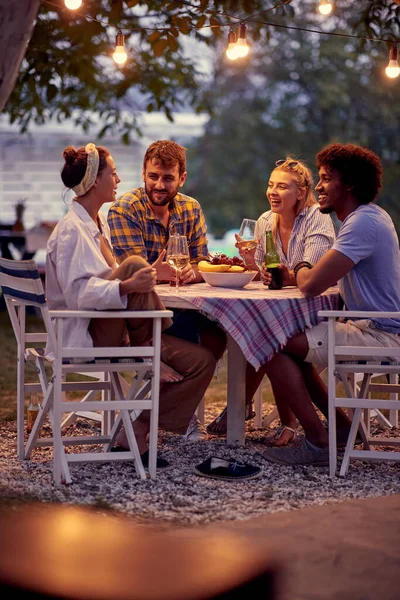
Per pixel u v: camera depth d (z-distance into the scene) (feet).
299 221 14.64
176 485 11.55
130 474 12.02
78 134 56.85
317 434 12.82
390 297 12.58
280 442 14.08
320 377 14.74
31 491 10.91
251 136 71.51
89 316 11.25
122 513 10.22
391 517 10.14
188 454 13.39
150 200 14.49
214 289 13.41
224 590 5.45
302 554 8.84
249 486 11.60
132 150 58.49
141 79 36.81
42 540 6.70
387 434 15.39
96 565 5.80
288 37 69.41
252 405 15.61
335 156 12.78
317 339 12.53
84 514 9.91
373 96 68.28
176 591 5.40
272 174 14.62
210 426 14.78
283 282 13.66
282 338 12.23
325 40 67.36
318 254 14.30
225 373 23.15
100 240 12.79
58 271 11.82
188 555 5.87
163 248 14.88
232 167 72.18
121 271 11.64
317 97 67.92
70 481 11.40
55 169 57.00
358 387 15.55
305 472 12.41
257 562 5.92
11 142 56.03
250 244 13.98
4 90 11.16
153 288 11.65
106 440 12.61
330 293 13.04
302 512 10.37
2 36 10.75
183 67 37.96
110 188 12.38
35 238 34.09
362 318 12.85
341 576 8.25
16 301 12.59
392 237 12.58
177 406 12.45
